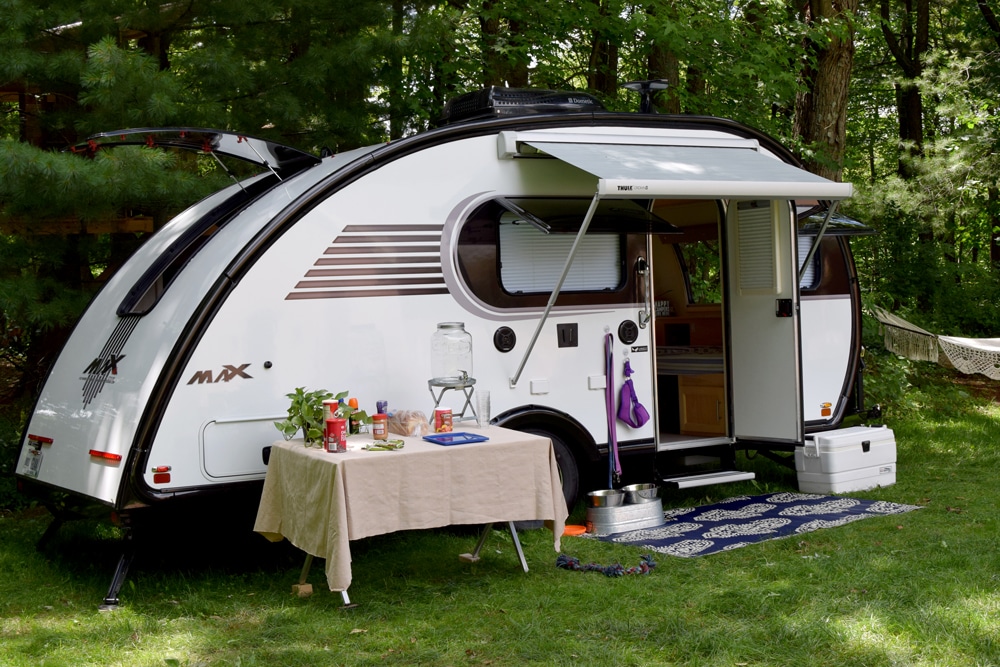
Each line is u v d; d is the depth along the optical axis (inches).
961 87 559.5
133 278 222.7
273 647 158.1
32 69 261.0
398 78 352.8
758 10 444.5
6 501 267.1
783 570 189.6
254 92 300.7
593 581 188.9
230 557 216.4
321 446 182.4
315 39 314.0
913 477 288.4
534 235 235.8
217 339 193.2
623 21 394.0
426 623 166.7
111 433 191.2
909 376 496.4
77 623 171.6
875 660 142.3
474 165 226.5
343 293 207.8
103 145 242.5
